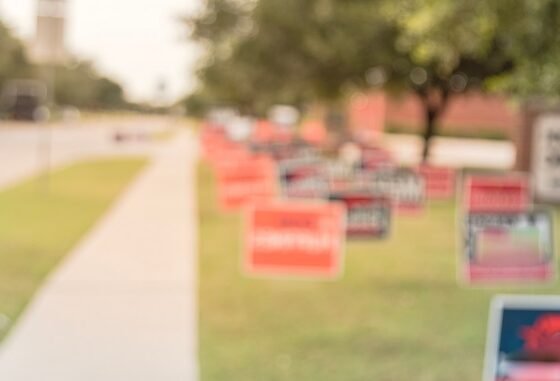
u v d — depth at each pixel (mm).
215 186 18562
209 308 7293
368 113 66812
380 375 5570
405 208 11922
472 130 62312
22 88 68562
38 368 5445
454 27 12656
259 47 31562
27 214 12852
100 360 5645
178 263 9188
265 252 7219
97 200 15172
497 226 7586
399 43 24188
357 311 7352
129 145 38625
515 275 7598
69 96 124062
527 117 17734
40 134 47062
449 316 7273
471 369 5742
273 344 6250
